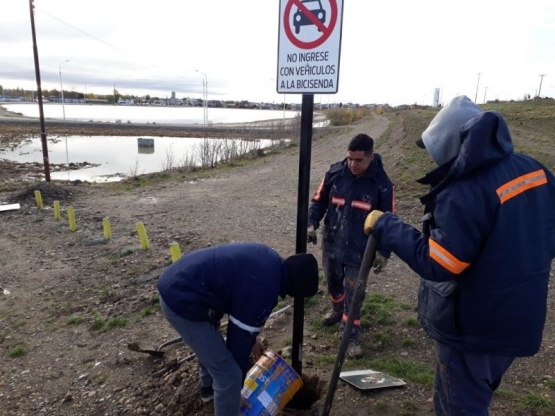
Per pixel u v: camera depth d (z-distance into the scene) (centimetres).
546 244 190
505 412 299
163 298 250
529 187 188
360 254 372
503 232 181
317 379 322
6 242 923
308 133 281
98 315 561
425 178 216
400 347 402
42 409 391
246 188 1546
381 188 366
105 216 1107
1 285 697
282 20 279
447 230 186
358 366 370
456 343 204
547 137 2339
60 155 3331
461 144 190
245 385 276
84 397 397
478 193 183
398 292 528
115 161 3017
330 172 400
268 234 860
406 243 203
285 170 2030
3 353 498
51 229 1007
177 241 834
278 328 459
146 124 7406
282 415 305
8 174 2198
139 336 490
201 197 1374
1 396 417
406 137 2830
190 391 346
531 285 185
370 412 302
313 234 395
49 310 600
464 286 195
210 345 247
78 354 477
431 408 304
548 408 301
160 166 2753
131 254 781
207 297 242
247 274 237
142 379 405
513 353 192
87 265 753
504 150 183
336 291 428
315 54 267
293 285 241
